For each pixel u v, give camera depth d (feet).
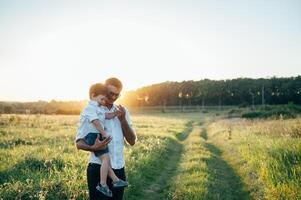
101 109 21.02
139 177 42.39
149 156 55.67
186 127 162.50
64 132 91.86
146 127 139.54
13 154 51.01
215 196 37.17
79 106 319.47
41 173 38.52
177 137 111.34
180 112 390.63
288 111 175.73
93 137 20.54
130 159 49.98
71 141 72.13
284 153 49.52
